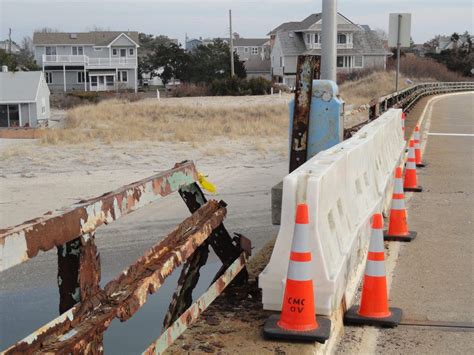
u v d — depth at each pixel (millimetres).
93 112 41969
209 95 66312
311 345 4445
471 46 96812
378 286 5461
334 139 7770
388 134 11281
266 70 103188
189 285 5258
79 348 2863
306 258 4594
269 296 4992
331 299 4836
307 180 4965
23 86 53406
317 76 7750
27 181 18062
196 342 4469
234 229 12094
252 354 4301
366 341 5109
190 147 25859
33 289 8719
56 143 27016
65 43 85188
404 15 18797
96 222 3184
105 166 21031
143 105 47375
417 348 4973
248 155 23734
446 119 27859
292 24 93375
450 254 7543
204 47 88812
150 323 6836
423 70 77688
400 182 8250
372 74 73625
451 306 5867
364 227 6750
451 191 11438
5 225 13086
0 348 6527
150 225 12375
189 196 5191
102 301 3268
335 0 8508
